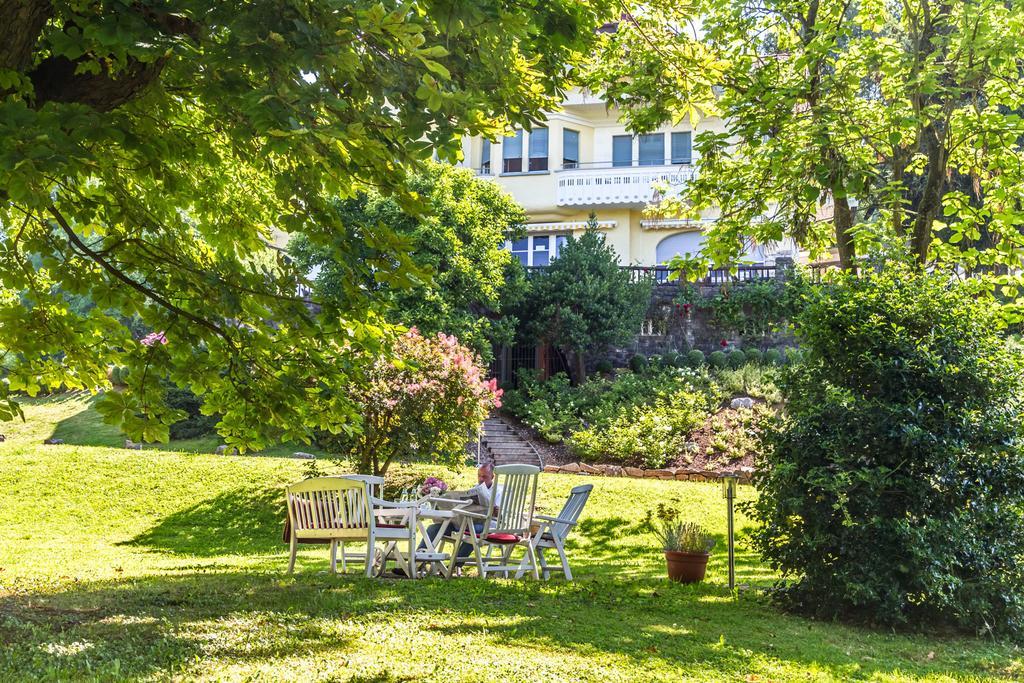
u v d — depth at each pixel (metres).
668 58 10.62
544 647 6.09
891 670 6.23
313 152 4.84
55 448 19.48
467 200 26.09
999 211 13.71
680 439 22.56
